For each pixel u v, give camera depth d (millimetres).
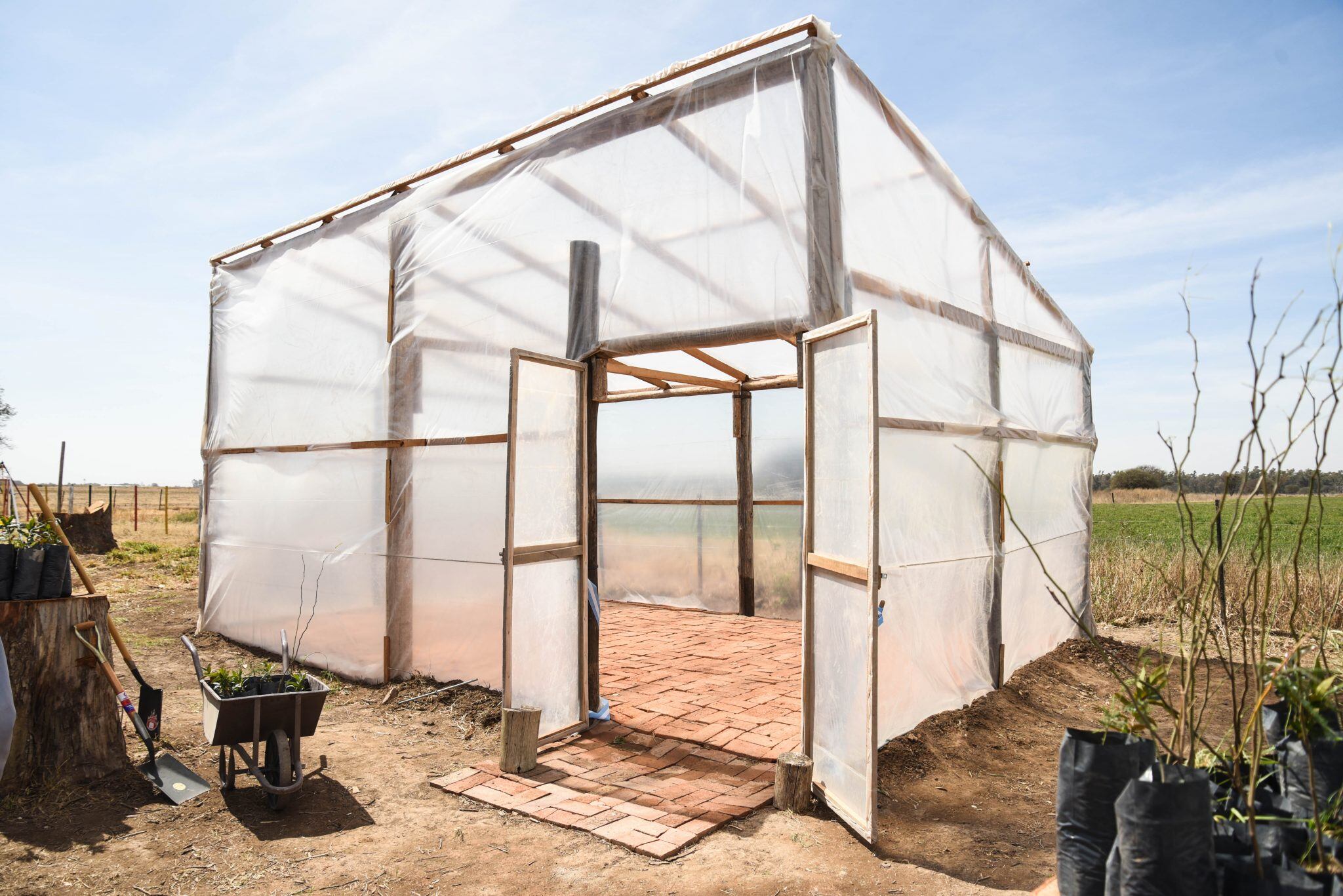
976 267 6570
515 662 5133
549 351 5988
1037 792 4625
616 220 5617
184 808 4156
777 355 8672
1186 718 2572
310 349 7898
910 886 3355
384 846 3746
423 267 6902
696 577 11195
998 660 6574
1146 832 2023
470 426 6414
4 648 4062
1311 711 2135
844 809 3992
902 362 5227
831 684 4277
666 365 9266
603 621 10234
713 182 5094
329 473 7523
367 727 5750
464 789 4477
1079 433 9078
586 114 5871
